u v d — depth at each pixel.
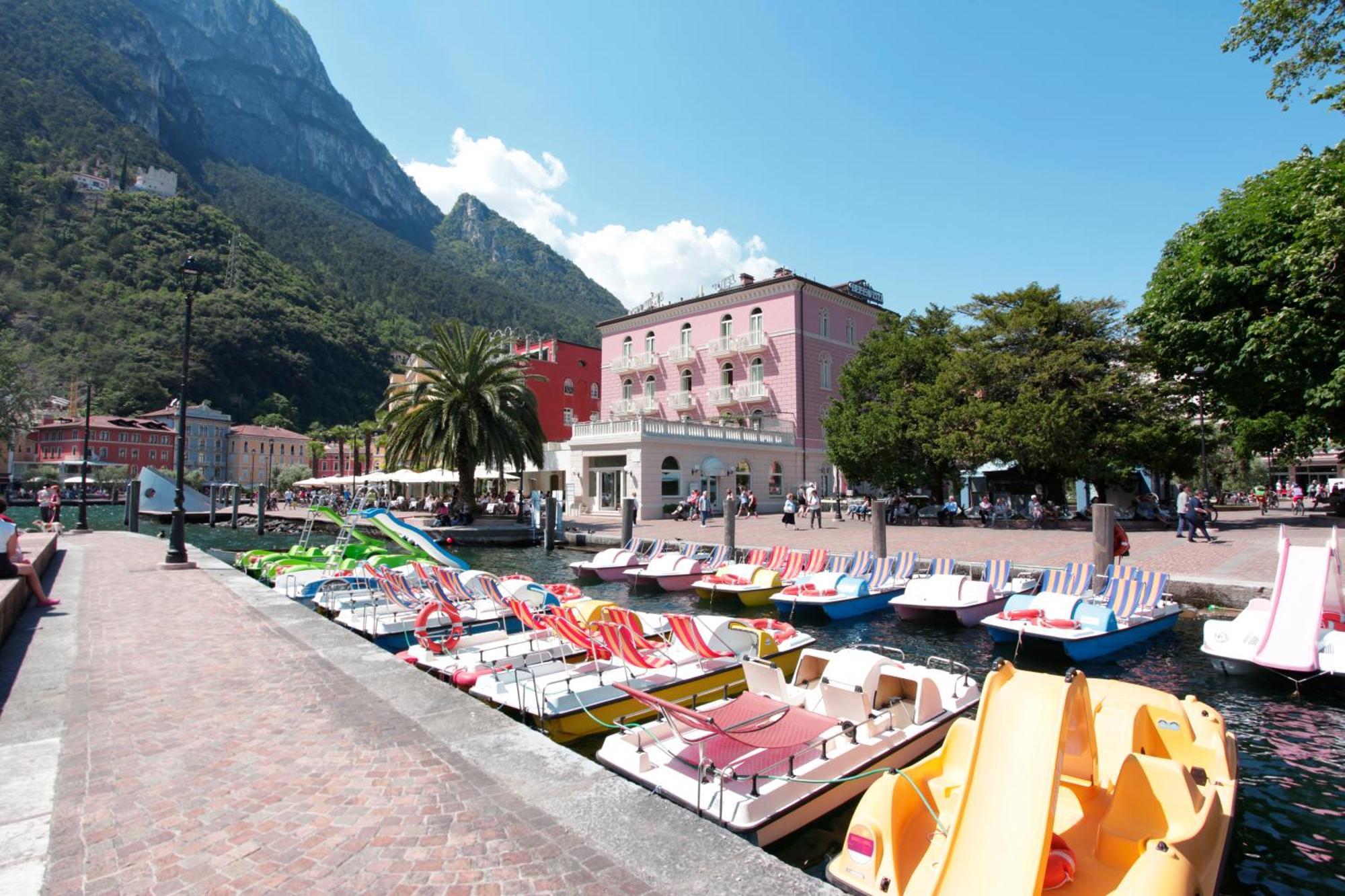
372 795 4.25
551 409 53.88
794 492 41.41
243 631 8.88
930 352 35.97
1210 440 38.53
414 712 5.76
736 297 46.53
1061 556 19.00
